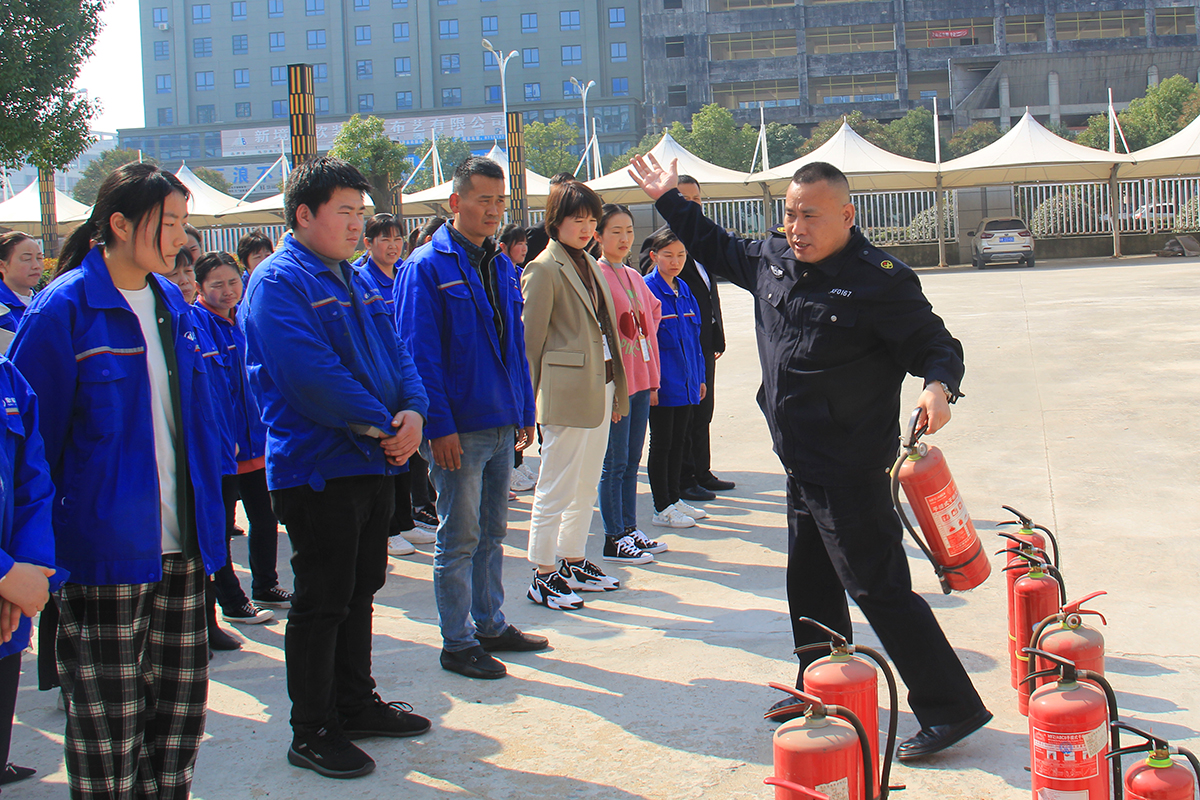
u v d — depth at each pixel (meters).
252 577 4.80
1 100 14.64
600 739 2.98
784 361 2.87
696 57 72.00
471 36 84.62
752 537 5.32
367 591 3.02
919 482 2.66
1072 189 27.75
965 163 25.80
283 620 4.39
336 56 86.19
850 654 2.38
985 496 5.52
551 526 4.29
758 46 72.25
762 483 6.57
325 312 2.81
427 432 3.39
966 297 16.45
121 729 2.30
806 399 2.82
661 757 2.85
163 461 2.37
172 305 2.42
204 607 2.49
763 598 4.30
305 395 2.70
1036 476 5.84
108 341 2.25
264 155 88.00
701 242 3.21
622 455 4.98
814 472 2.83
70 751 2.31
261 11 87.44
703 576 4.67
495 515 3.71
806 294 2.83
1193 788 2.04
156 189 2.26
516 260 6.37
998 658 3.46
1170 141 24.80
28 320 2.22
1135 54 63.88
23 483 2.03
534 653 3.74
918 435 2.63
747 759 2.81
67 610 2.28
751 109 70.69
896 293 2.72
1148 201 27.42
